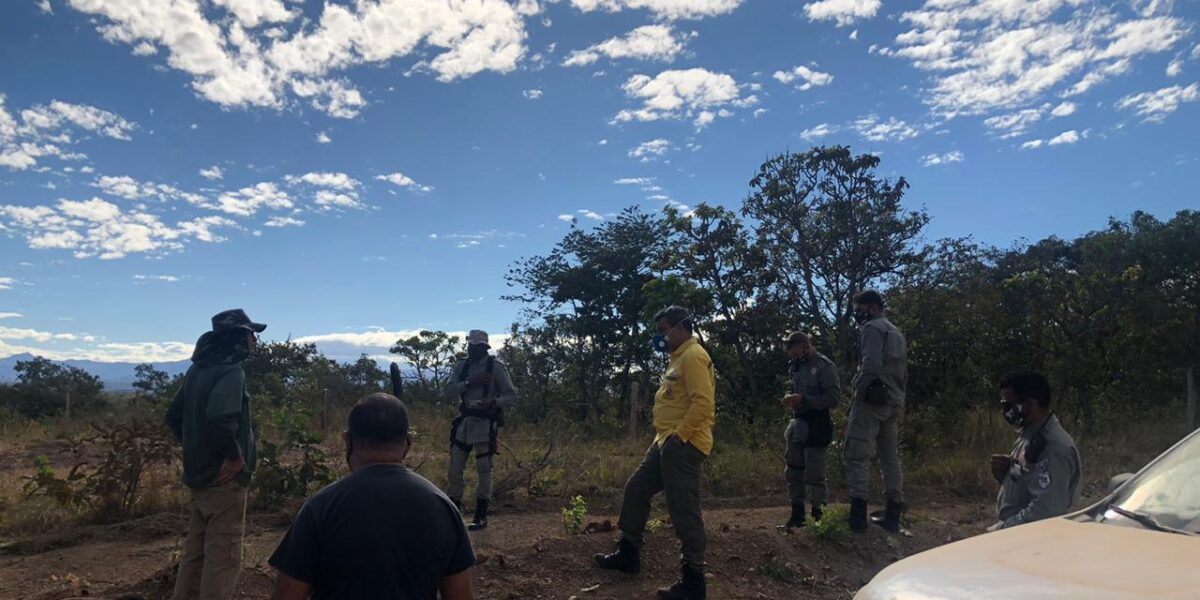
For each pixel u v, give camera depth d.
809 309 17.36
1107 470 11.02
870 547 6.80
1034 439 4.44
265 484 8.30
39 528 7.55
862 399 7.05
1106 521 3.22
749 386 17.50
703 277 17.78
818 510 7.28
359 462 2.85
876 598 2.79
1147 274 14.76
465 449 7.82
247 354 4.88
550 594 5.49
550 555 6.15
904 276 16.19
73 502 7.85
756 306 17.34
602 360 21.81
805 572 6.17
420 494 2.76
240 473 4.79
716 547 6.48
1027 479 4.41
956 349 14.08
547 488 9.66
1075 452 4.36
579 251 22.44
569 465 10.55
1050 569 2.68
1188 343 14.26
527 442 13.16
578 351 22.12
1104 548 2.83
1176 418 14.35
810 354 7.45
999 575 2.67
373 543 2.62
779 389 16.91
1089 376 14.60
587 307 22.20
